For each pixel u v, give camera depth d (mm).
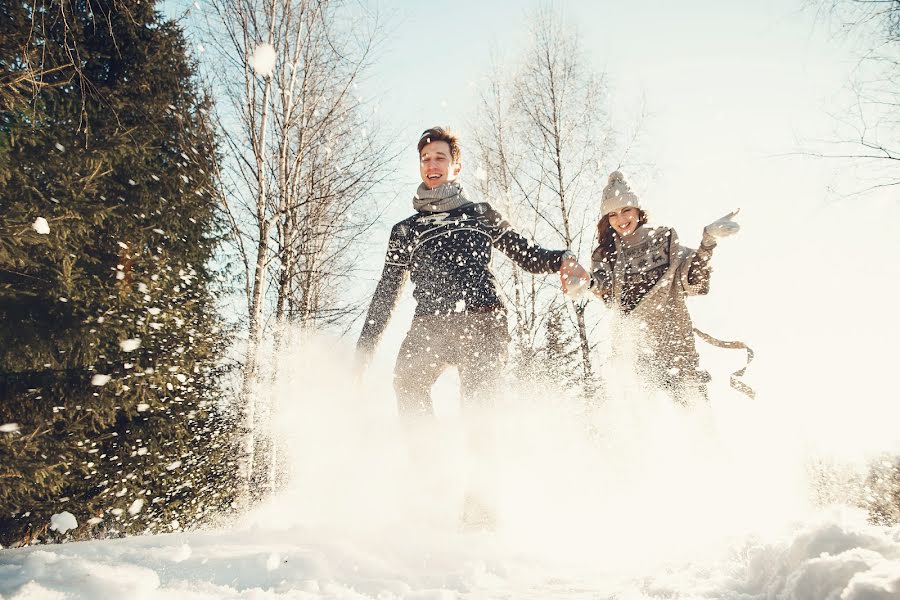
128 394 5770
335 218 9039
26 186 5121
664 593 1224
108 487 5668
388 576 1445
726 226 2916
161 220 6816
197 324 6820
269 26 8320
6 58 5176
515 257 2658
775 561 1143
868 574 827
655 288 3166
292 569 1369
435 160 2666
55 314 5457
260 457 6871
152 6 7305
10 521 5348
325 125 8938
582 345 8602
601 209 3502
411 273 2580
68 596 1011
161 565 1339
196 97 7742
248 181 8180
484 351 2355
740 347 3254
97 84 6621
